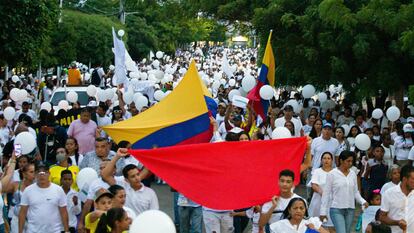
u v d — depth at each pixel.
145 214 5.77
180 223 12.58
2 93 30.44
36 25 27.88
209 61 88.38
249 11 27.64
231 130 16.53
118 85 24.36
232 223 11.98
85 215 10.60
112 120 20.52
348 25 20.17
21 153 11.77
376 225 9.98
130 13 69.38
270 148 10.71
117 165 12.84
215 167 10.56
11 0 26.61
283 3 23.86
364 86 21.94
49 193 10.88
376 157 15.64
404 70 21.56
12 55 27.55
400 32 19.12
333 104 24.44
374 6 19.58
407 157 17.73
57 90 26.98
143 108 20.55
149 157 10.52
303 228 9.25
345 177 12.23
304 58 23.55
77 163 13.93
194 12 30.97
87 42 53.72
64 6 68.56
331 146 15.63
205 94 15.66
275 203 10.04
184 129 14.68
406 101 27.77
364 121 21.78
